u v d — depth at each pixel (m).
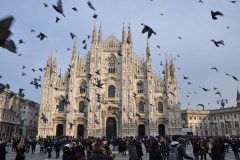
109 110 92.69
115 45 100.06
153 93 93.69
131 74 94.88
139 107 94.06
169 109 91.81
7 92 97.12
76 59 96.50
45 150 54.16
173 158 15.05
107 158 9.78
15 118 112.19
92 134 88.38
